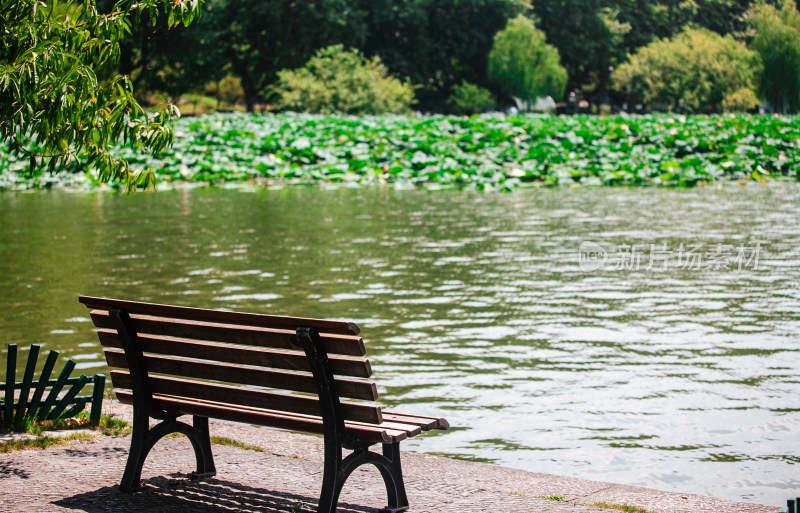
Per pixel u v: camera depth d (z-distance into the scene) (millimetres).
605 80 76688
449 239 16594
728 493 5844
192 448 5762
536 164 29203
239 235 17344
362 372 4297
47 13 6223
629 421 7242
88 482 5078
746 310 10977
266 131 34156
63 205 22688
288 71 53375
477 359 9047
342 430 4438
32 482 5059
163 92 59938
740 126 35062
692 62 62531
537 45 65688
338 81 50781
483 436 6977
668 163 28031
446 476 5254
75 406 6297
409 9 65500
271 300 11695
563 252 15062
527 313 10953
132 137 6387
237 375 4719
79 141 6266
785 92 63469
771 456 6461
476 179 27375
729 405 7578
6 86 5656
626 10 76500
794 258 14273
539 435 6969
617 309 11109
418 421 4660
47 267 14086
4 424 6012
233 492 4957
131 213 20922
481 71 72875
